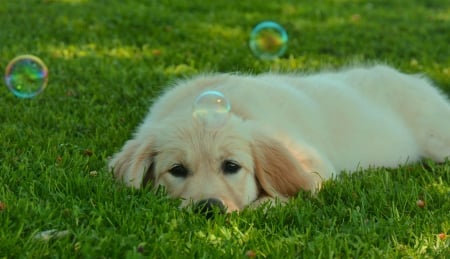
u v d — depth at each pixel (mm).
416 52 2453
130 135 1729
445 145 1706
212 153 1419
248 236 1341
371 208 1443
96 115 1852
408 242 1347
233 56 2279
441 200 1469
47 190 1461
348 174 1557
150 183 1454
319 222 1393
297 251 1313
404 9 3410
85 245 1286
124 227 1354
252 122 1469
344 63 2232
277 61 2264
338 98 1637
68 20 2773
